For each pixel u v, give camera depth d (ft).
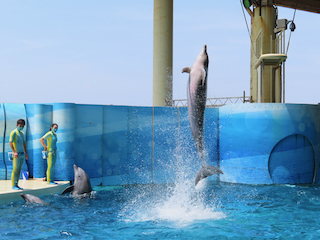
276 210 22.65
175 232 17.54
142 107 34.65
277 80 48.57
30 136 32.07
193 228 18.28
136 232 17.48
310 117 33.88
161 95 44.50
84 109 32.50
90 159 32.60
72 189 26.35
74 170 29.27
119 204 24.29
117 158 33.73
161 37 44.42
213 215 21.27
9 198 24.16
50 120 31.60
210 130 35.94
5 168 31.35
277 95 48.57
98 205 23.85
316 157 34.06
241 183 33.71
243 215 21.31
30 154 31.96
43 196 26.13
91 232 17.40
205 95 17.29
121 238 16.47
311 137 33.86
